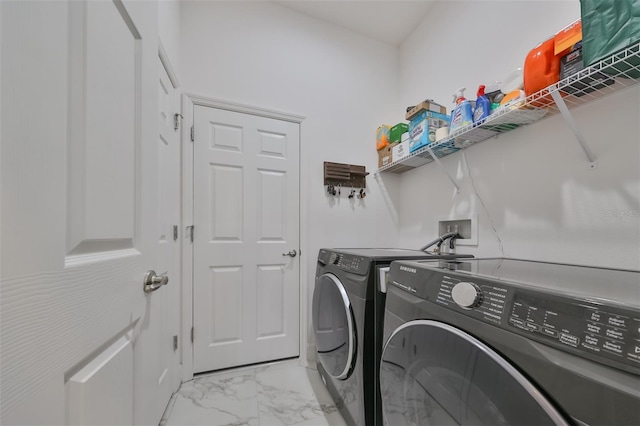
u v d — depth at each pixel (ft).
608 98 3.43
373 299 3.67
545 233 4.10
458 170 5.77
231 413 4.62
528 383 1.56
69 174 1.55
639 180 3.14
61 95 1.49
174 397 5.07
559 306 1.57
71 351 1.50
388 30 7.62
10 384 1.12
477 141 5.22
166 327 4.80
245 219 6.36
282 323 6.62
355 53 7.67
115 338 2.06
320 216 7.04
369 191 7.55
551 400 1.46
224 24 6.30
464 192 5.62
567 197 3.85
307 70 7.08
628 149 3.24
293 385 5.50
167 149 5.00
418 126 5.80
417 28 7.41
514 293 1.83
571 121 3.43
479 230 5.25
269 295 6.52
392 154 6.92
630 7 2.52
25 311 1.21
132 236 2.33
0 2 1.13
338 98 7.40
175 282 5.38
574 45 3.11
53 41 1.43
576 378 1.38
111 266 1.95
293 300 6.73
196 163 5.96
